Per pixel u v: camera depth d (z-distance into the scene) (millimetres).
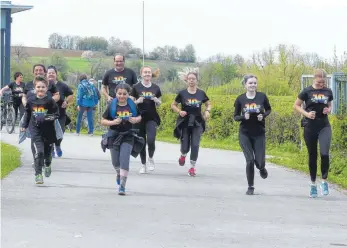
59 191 13141
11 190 13102
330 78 20031
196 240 9305
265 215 11328
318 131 13578
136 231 9750
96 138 26578
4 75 32781
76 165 17344
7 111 27547
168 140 27547
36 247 8703
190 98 16094
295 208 12094
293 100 26031
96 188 13711
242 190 14125
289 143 23453
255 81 13727
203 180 15445
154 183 14750
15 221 10234
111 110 13188
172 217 10875
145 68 16250
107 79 16625
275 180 15789
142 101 16172
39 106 13891
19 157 18266
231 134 26281
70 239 9156
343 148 17438
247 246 9039
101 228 9898
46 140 14117
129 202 12164
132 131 13227
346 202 12906
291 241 9422
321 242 9414
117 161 13250
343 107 18906
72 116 31625
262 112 13680
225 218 10938
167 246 8898
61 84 17891
